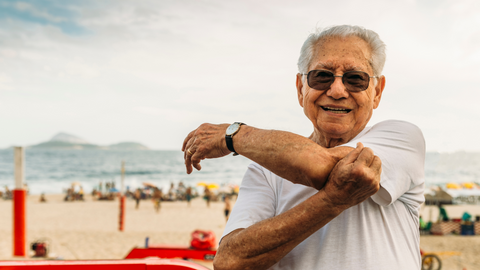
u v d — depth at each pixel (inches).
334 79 44.2
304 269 40.4
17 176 412.5
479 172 2450.8
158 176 2564.0
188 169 46.1
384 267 38.1
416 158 40.9
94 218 799.7
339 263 39.1
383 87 49.1
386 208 40.5
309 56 46.9
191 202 1211.2
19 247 412.5
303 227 35.2
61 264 47.6
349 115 44.8
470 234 581.0
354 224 39.9
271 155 35.5
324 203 33.6
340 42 44.8
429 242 531.2
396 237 39.9
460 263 405.4
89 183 2117.4
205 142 42.6
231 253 39.0
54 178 2332.7
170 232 626.8
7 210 925.2
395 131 41.7
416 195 42.1
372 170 31.5
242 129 39.8
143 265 48.6
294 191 43.2
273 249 36.9
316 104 46.2
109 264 48.4
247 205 44.5
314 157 33.4
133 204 1130.0
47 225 695.1
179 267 48.5
